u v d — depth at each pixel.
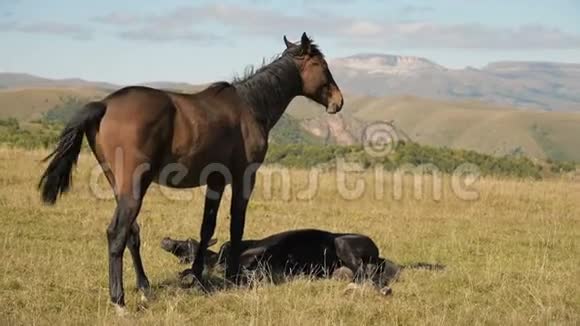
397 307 7.69
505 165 30.94
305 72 9.55
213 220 8.68
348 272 9.02
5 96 190.12
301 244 9.25
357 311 7.52
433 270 9.93
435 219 14.97
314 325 6.90
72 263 9.25
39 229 11.61
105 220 12.80
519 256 11.29
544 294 8.48
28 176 16.91
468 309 7.64
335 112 9.91
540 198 18.34
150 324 6.78
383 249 11.65
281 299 7.86
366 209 15.87
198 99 8.16
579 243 12.79
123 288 7.83
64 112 168.25
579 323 7.40
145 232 12.02
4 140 28.05
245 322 7.07
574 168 33.00
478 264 10.63
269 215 14.42
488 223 14.74
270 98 9.06
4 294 7.68
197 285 8.42
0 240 10.51
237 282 8.81
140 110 7.43
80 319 6.82
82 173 17.75
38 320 6.66
